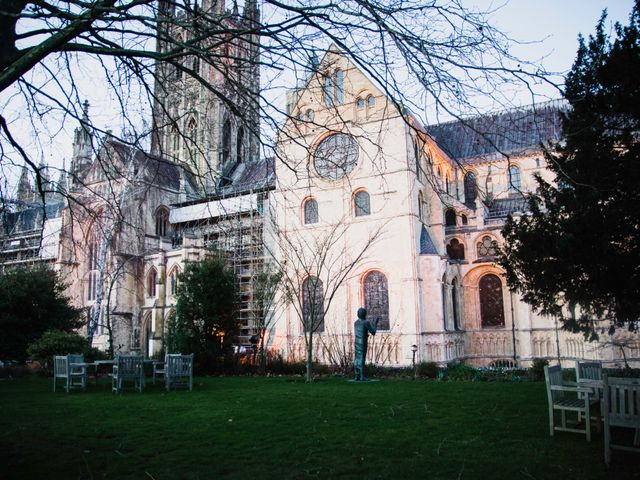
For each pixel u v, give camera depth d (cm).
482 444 943
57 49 657
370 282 4088
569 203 1467
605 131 1457
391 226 4034
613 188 1385
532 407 1343
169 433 1090
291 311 4244
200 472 801
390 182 4072
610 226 1370
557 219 1562
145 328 5572
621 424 807
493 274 4416
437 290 3934
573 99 798
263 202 4388
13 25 661
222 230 4503
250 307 4391
